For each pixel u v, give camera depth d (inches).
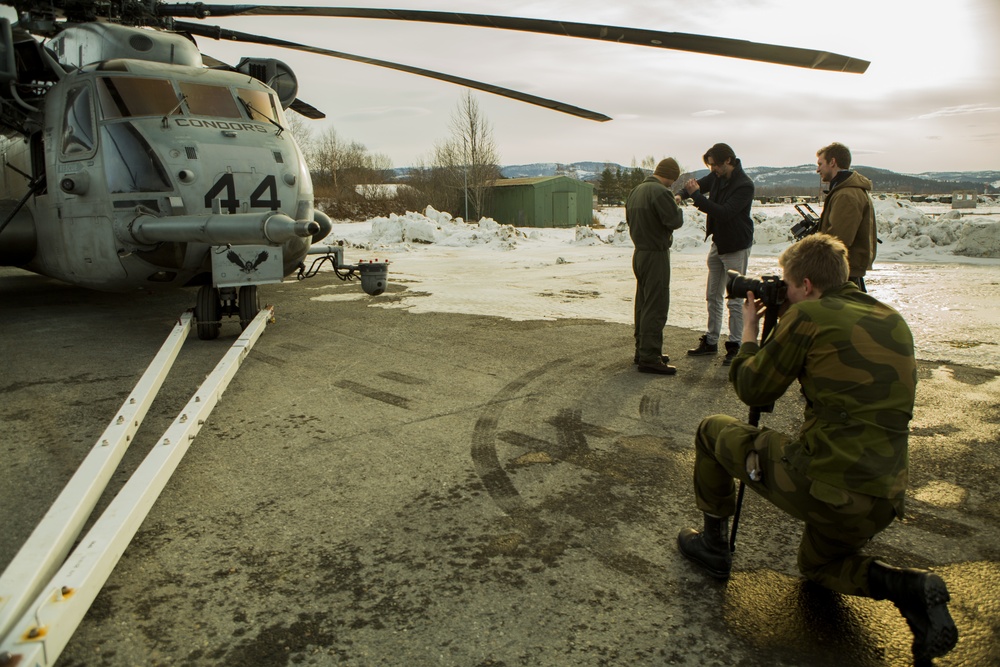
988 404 182.9
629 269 527.8
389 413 182.7
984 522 120.4
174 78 270.7
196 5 282.7
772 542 115.8
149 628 93.4
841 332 86.1
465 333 285.1
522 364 233.1
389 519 124.1
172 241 233.1
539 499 131.5
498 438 163.6
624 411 182.9
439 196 1721.2
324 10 238.8
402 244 772.0
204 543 116.0
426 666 85.4
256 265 256.8
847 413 84.7
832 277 92.4
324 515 125.8
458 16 203.0
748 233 231.9
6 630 80.5
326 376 219.3
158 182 250.4
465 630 92.5
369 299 381.7
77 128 266.7
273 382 212.8
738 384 96.3
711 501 103.7
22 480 142.1
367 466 147.8
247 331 241.1
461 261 611.5
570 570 107.0
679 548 110.6
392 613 96.3
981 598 98.0
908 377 85.4
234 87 282.7
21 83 303.7
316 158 2308.1
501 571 106.8
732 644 89.4
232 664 86.0
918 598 79.6
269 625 93.9
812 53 156.6
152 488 120.9
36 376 223.0
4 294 407.5
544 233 1019.3
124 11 310.0
